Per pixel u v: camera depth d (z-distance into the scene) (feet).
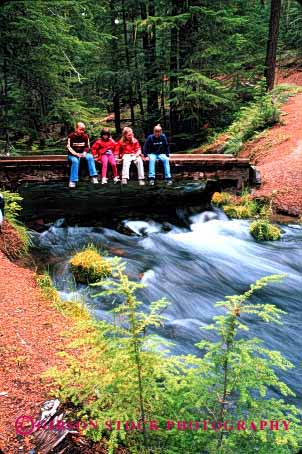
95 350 8.00
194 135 56.34
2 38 36.96
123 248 24.64
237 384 7.20
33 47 38.37
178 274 21.21
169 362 7.82
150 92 64.03
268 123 45.98
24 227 25.88
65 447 8.02
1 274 17.57
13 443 8.17
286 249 24.56
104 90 66.64
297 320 16.53
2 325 12.85
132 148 30.30
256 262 22.90
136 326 7.39
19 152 47.67
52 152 48.39
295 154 37.19
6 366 10.77
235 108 54.70
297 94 56.39
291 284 20.16
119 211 31.40
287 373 12.69
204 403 7.32
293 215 29.43
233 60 56.80
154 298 18.29
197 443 7.32
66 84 46.52
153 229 28.19
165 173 30.71
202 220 29.94
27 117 43.37
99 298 17.52
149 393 7.42
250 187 33.32
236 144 45.47
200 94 49.49
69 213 30.81
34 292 16.15
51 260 21.94
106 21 64.03
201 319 16.53
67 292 18.02
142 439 7.82
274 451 7.12
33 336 12.46
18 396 9.62
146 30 57.98
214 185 34.58
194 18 53.52
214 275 21.29
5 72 40.14
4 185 30.55
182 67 54.65
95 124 49.55
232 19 50.14
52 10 38.40
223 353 7.11
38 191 36.91
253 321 16.20
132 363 7.36
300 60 76.28
